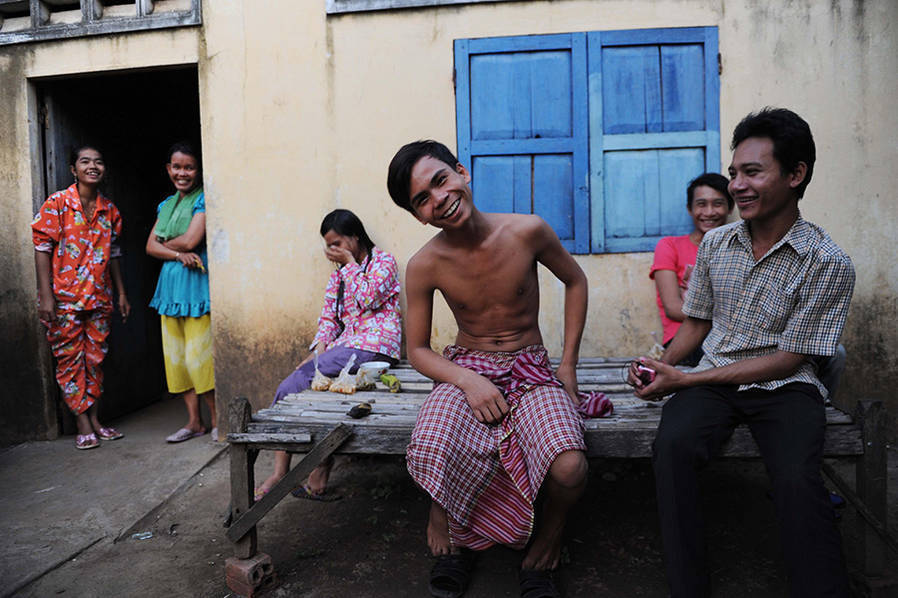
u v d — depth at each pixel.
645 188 3.37
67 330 3.79
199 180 4.04
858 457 1.99
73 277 3.82
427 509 2.85
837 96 3.25
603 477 3.10
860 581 2.00
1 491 3.23
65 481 3.34
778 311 1.99
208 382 3.88
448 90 3.46
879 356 3.30
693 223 3.36
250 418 2.31
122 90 4.68
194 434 3.96
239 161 3.64
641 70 3.33
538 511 2.59
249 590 2.19
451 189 1.97
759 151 1.89
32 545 2.65
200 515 2.88
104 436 3.98
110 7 3.73
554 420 1.99
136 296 4.80
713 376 1.98
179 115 5.50
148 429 4.22
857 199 3.27
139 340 4.83
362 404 2.35
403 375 3.07
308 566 2.39
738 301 2.09
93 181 3.83
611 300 3.42
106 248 3.98
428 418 2.04
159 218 3.85
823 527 1.71
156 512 2.92
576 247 3.41
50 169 3.99
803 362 1.99
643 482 3.04
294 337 3.65
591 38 3.33
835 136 3.26
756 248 2.05
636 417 2.23
